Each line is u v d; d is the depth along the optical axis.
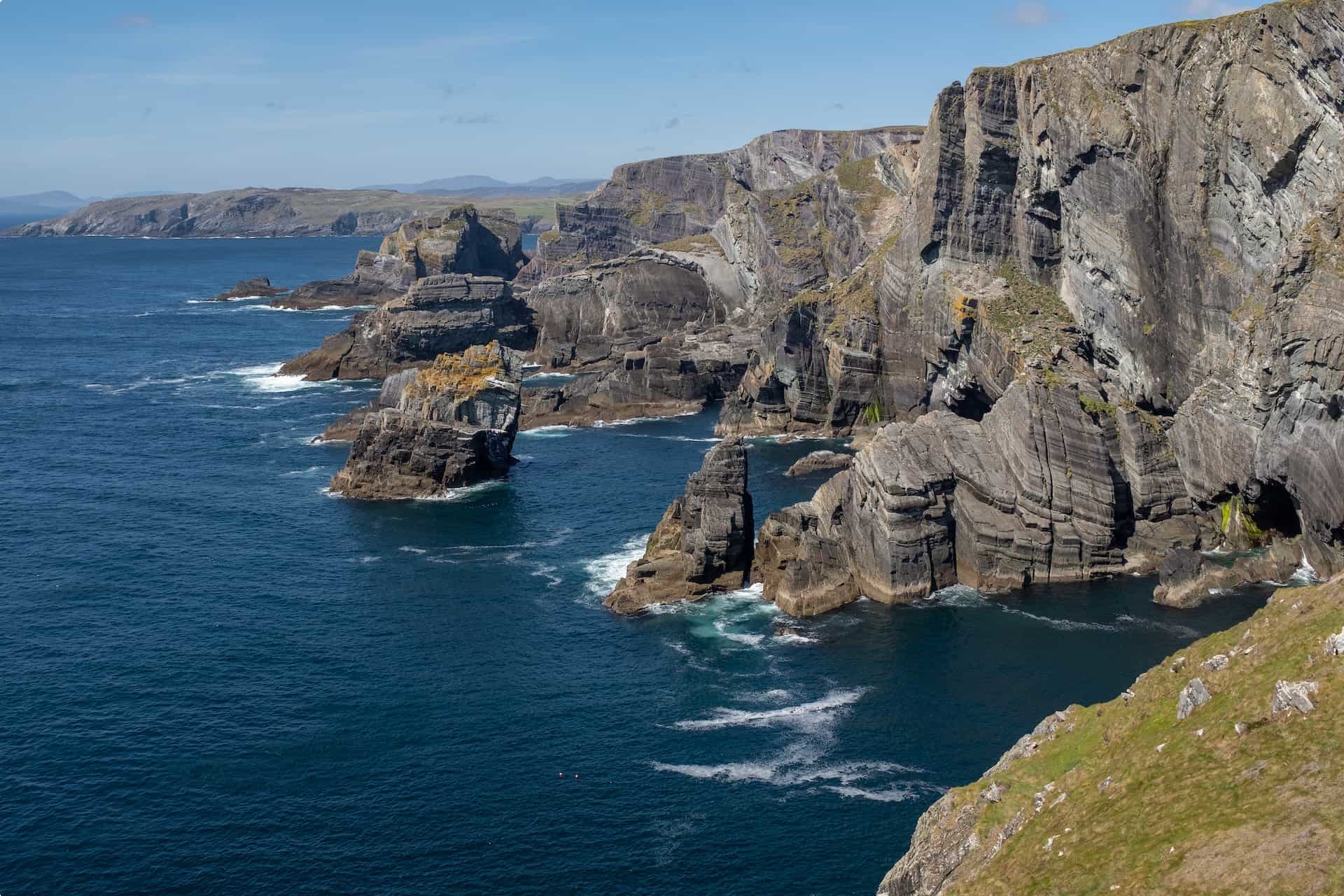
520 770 77.12
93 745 80.19
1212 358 118.69
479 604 106.25
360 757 78.81
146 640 97.75
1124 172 130.50
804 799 72.94
